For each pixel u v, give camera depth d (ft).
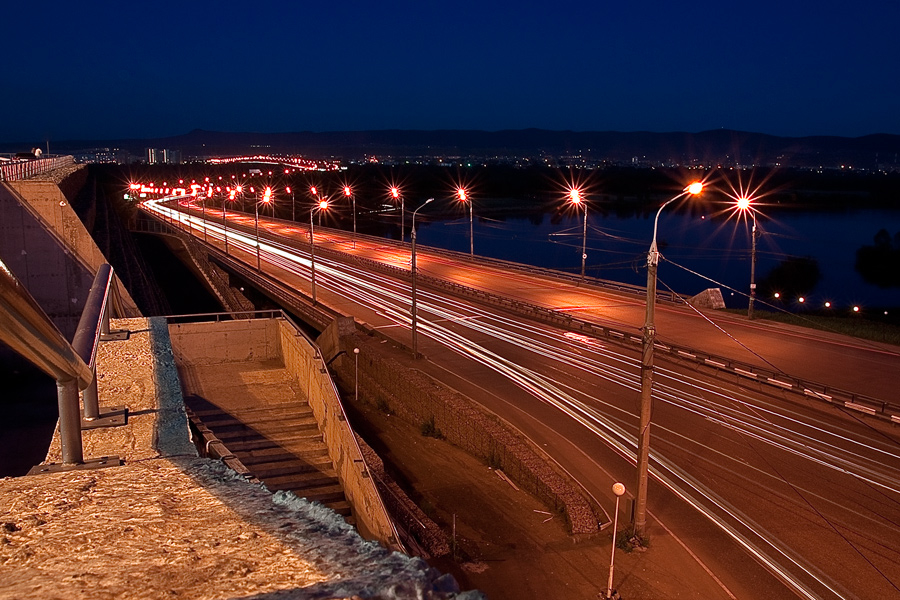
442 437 78.07
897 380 83.10
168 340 51.03
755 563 46.75
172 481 18.33
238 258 212.02
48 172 140.46
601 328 108.17
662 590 44.73
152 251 248.52
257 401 59.82
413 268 97.19
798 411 74.33
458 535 54.19
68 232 81.51
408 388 85.56
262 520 14.52
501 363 94.79
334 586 10.36
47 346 17.80
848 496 55.42
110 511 15.44
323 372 54.54
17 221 80.07
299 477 48.14
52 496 16.79
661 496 56.49
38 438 59.77
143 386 39.73
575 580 46.60
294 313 143.33
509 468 65.05
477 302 139.64
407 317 126.21
